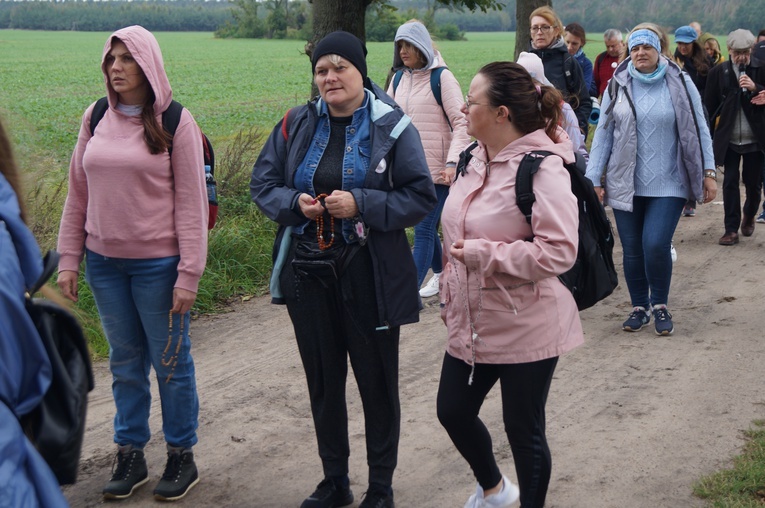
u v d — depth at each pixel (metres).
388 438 3.74
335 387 3.75
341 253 3.54
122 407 3.97
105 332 3.90
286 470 4.26
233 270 7.59
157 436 4.66
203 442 4.56
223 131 23.09
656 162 5.75
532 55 5.44
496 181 3.19
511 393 3.23
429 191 3.53
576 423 4.63
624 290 7.23
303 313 3.65
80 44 96.56
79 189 3.83
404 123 3.55
